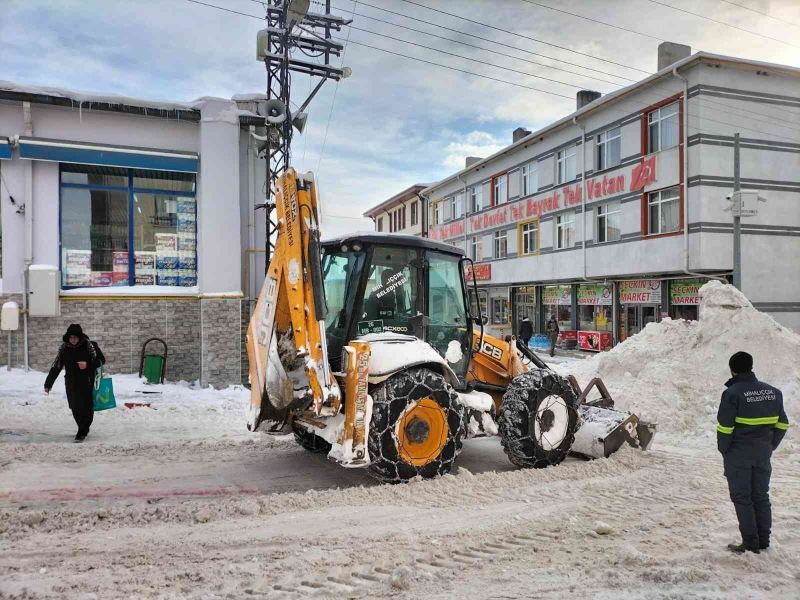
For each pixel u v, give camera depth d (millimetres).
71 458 6703
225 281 12500
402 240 6387
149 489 5672
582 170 26594
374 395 5684
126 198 12641
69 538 4328
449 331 6859
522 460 6605
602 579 3791
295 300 5535
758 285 21234
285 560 4016
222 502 5211
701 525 4848
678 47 24969
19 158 11664
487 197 35562
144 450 7188
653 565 4000
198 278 12852
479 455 7566
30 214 11711
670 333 10766
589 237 26266
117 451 7098
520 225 31797
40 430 8234
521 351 8055
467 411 6496
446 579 3787
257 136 12961
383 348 5797
